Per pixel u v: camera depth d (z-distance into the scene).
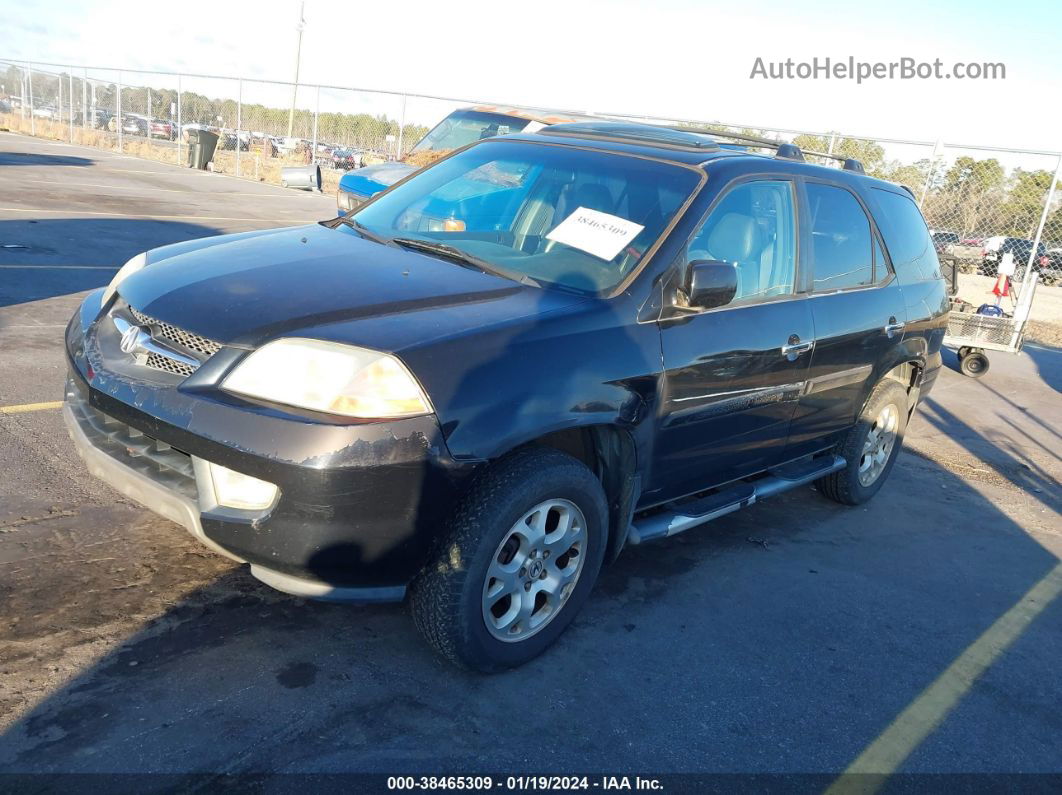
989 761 2.98
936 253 5.65
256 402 2.56
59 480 3.97
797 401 4.12
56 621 2.95
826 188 4.43
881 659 3.55
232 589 3.31
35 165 17.95
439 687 2.91
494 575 2.82
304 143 23.92
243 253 3.35
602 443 3.19
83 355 3.06
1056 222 12.25
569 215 3.62
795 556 4.46
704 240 3.53
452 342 2.68
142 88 27.52
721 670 3.29
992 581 4.47
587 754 2.69
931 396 8.71
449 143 10.30
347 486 2.47
